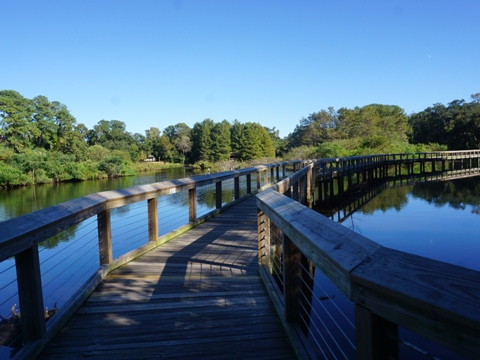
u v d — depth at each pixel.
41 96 50.50
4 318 3.65
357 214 12.07
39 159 33.34
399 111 64.94
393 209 12.91
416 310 0.83
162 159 83.12
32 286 2.10
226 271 3.57
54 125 49.75
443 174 27.95
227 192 14.50
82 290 2.88
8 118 44.16
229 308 2.70
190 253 4.22
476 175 26.52
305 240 1.65
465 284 0.78
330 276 1.29
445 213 11.80
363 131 54.22
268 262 3.40
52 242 8.39
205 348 2.14
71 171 35.69
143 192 4.16
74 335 2.32
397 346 1.05
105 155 47.69
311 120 65.19
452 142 48.78
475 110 47.44
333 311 4.34
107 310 2.70
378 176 26.66
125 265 3.79
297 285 2.29
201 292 3.03
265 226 3.43
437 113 54.47
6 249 1.79
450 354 3.24
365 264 1.06
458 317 0.70
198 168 61.91
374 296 0.98
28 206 18.00
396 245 8.08
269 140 67.38
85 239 8.73
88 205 2.96
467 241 8.26
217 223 5.96
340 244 1.29
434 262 0.92
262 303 2.79
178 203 12.38
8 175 28.75
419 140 56.50
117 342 2.22
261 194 3.36
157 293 3.02
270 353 2.08
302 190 9.05
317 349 3.43
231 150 69.50
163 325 2.44
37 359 2.05
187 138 76.25
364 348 1.05
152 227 4.52
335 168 15.34
